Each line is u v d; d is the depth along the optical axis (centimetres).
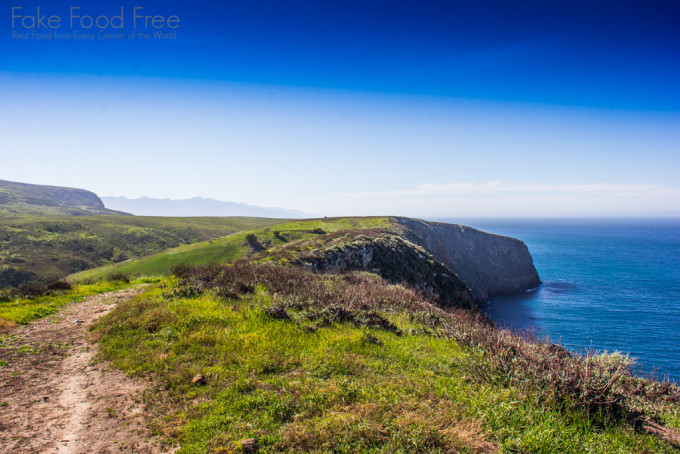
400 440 491
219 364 809
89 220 14088
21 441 543
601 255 17675
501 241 10650
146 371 792
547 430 530
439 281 5009
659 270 12675
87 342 1038
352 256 3919
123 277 2708
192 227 14725
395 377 735
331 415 562
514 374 736
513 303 7700
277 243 7006
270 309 1190
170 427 578
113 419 608
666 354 3938
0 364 862
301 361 822
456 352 968
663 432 611
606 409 620
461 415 572
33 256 9044
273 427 550
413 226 8912
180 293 1472
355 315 1244
